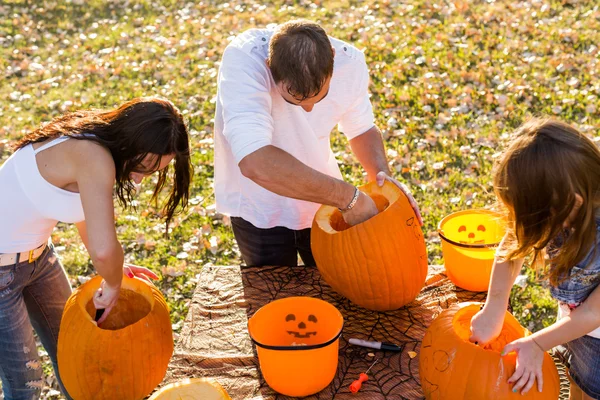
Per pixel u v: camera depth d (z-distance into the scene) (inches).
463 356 80.4
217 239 175.0
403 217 98.7
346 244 97.3
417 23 276.5
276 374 87.2
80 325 89.5
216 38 288.0
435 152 201.2
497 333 82.7
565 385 96.9
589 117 205.0
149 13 318.3
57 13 320.8
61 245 180.4
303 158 108.3
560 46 245.9
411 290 101.4
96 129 87.6
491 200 176.4
